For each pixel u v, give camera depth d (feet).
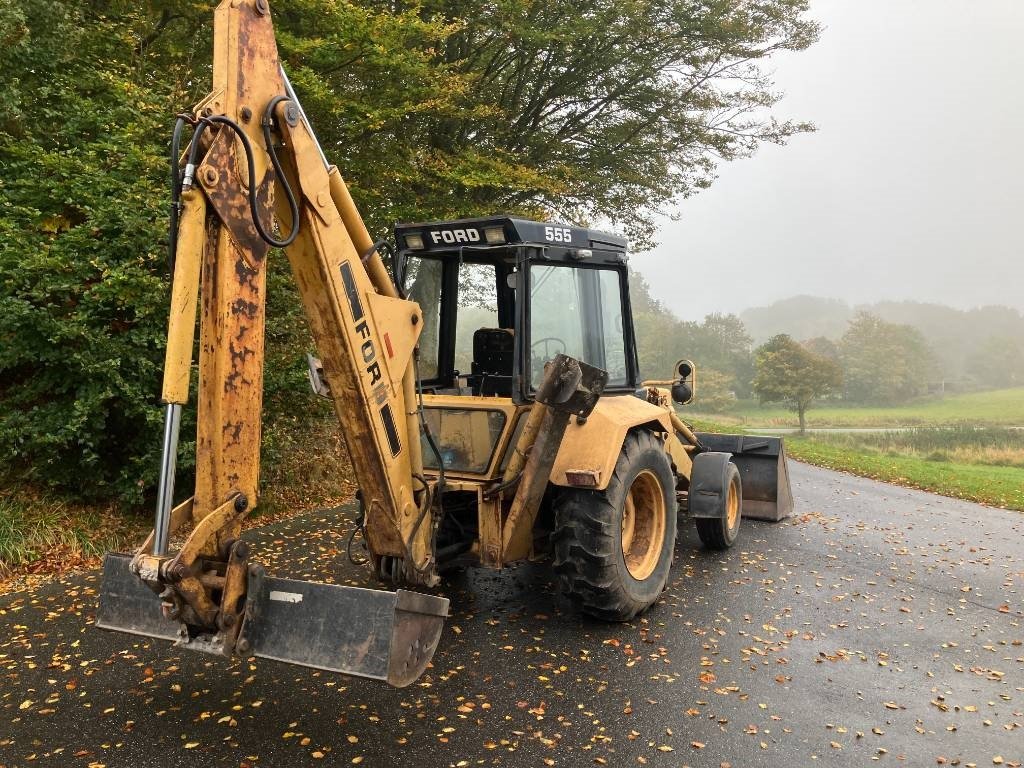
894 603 18.43
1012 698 13.42
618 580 15.10
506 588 18.08
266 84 9.84
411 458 12.87
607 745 11.16
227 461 9.75
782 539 23.93
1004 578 21.30
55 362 19.67
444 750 10.87
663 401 22.59
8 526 19.26
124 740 10.98
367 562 17.03
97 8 27.58
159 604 10.48
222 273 9.43
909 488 40.57
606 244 17.47
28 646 14.23
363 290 11.43
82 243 20.12
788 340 142.61
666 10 47.50
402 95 31.73
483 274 18.15
